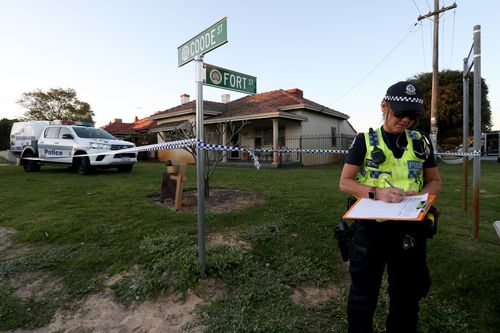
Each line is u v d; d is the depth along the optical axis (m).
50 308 2.48
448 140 22.55
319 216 4.35
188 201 5.29
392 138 1.60
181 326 2.21
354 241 1.66
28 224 4.29
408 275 1.61
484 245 3.25
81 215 4.62
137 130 26.30
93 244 3.54
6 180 8.65
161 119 21.09
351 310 1.66
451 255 3.02
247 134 18.88
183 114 18.80
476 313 2.21
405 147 1.57
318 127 18.53
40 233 3.87
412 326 1.69
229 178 9.14
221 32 2.26
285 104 17.16
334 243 3.42
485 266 2.76
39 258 3.21
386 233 1.57
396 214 1.38
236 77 2.84
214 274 2.73
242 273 2.76
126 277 2.82
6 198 6.04
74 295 2.63
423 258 1.60
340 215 4.39
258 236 3.60
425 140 1.63
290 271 2.82
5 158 24.31
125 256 3.21
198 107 2.58
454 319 2.14
